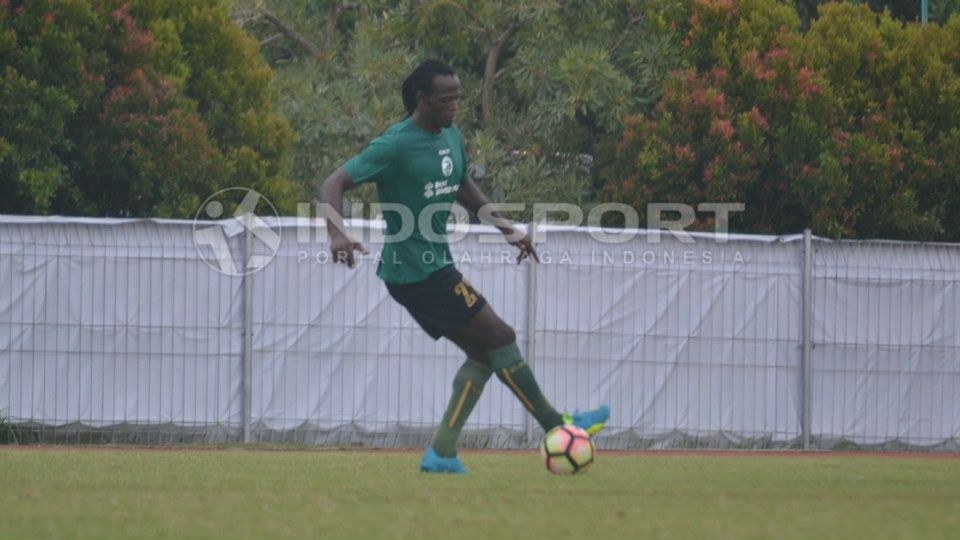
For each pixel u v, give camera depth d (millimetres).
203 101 58750
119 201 55594
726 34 58562
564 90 69312
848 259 44188
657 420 43094
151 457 31734
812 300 43938
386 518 17922
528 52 70312
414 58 72688
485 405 42594
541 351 42562
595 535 16344
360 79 72000
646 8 69000
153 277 41531
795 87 55188
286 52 81812
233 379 41875
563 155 72250
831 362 44000
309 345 42031
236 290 41875
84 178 54281
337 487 22344
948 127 54656
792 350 43844
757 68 55906
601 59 67188
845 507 19875
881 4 78250
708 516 18438
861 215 54188
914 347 44438
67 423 41062
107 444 41188
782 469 28469
